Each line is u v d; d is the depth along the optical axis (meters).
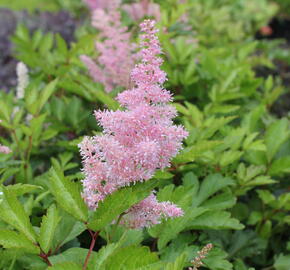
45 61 1.14
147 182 0.53
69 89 0.92
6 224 0.63
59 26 2.34
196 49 1.24
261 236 0.84
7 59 1.97
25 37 1.26
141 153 0.50
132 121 0.52
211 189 0.77
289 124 0.98
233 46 1.55
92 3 1.48
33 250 0.53
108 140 0.51
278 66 1.87
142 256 0.51
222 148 0.82
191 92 1.08
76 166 0.89
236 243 0.79
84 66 1.07
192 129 0.82
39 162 0.92
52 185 0.54
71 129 0.93
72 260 0.59
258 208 0.90
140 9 1.23
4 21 2.38
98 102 0.91
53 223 0.55
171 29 1.25
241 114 1.04
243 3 2.14
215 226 0.70
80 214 0.54
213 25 1.66
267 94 1.17
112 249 0.53
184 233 0.72
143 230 0.70
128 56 0.92
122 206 0.51
